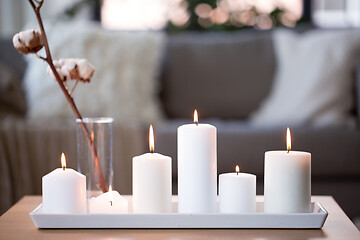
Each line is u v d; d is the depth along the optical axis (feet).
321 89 8.72
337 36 9.25
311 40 9.41
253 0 12.67
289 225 3.43
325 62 8.92
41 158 7.54
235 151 7.53
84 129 3.91
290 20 12.46
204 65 9.58
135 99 9.00
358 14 13.08
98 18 13.21
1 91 8.58
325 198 4.46
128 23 13.29
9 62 9.46
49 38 9.25
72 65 3.89
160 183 3.55
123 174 7.68
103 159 3.92
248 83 9.46
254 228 3.43
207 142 3.54
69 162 7.58
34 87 8.77
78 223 3.43
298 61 9.18
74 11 12.62
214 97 9.44
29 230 3.42
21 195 7.45
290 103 8.81
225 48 9.76
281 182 3.51
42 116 8.50
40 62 8.99
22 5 12.90
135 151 7.71
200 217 3.41
